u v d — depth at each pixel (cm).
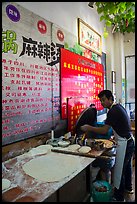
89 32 353
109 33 462
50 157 175
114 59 497
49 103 234
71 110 279
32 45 205
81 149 185
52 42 240
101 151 186
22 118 191
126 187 249
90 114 245
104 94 229
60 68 255
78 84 303
